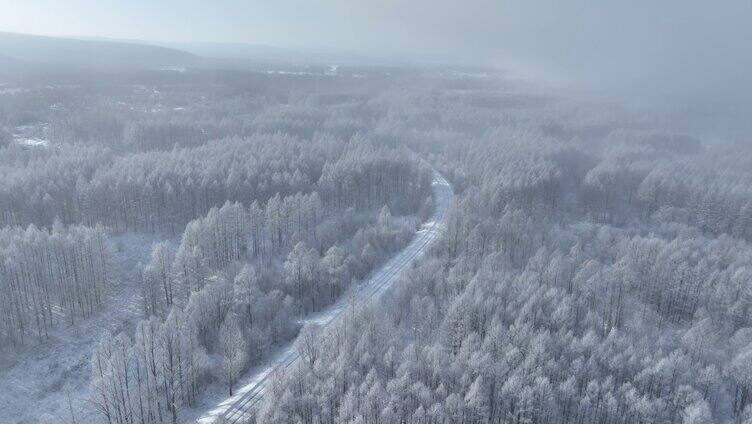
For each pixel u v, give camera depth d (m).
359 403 57.72
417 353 68.75
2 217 123.31
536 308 80.56
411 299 90.25
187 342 70.62
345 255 109.38
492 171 170.12
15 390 77.25
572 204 169.25
